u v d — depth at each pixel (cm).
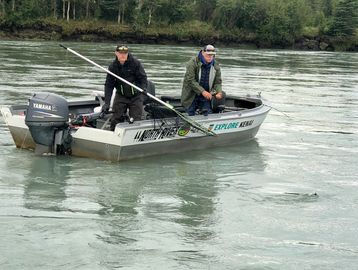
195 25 5659
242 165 773
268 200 627
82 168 709
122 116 769
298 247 498
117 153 728
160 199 610
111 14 5450
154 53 3488
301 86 1934
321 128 1097
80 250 471
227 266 454
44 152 757
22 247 471
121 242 491
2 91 1405
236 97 994
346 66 3173
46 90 1473
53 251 467
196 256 471
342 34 5972
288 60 3531
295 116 1238
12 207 562
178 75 2056
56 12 5156
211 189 657
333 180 718
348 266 463
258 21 5791
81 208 570
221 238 511
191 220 552
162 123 756
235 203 611
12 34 4744
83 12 5372
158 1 5572
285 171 754
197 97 845
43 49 3244
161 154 791
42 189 623
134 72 758
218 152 844
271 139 965
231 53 4112
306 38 5931
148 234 511
